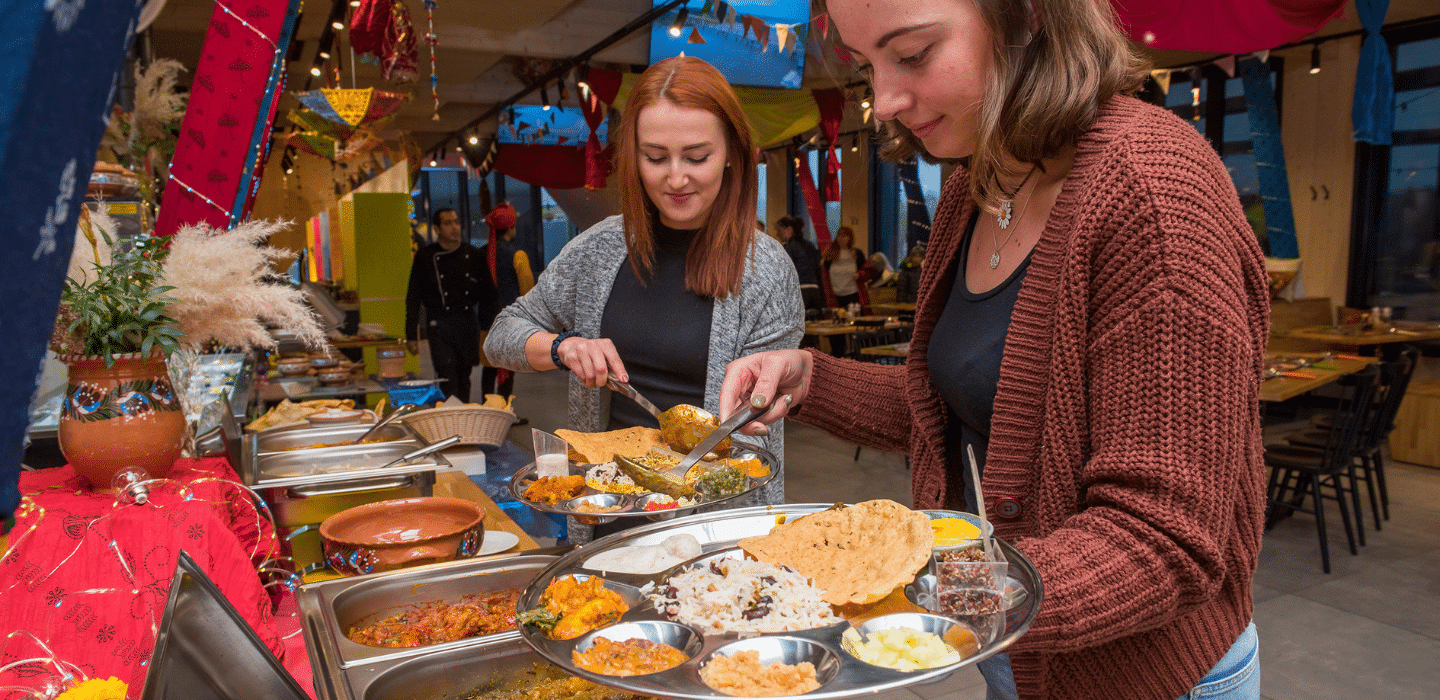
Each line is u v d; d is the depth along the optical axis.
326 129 4.52
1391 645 2.91
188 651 0.67
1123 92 0.80
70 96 0.23
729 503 1.40
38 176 0.22
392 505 1.47
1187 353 0.65
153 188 3.06
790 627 0.78
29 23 0.21
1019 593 0.67
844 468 5.39
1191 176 0.69
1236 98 7.47
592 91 6.82
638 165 1.67
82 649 0.98
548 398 8.27
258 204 12.33
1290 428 6.38
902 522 0.92
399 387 3.80
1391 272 6.79
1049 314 0.79
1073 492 0.75
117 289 1.24
